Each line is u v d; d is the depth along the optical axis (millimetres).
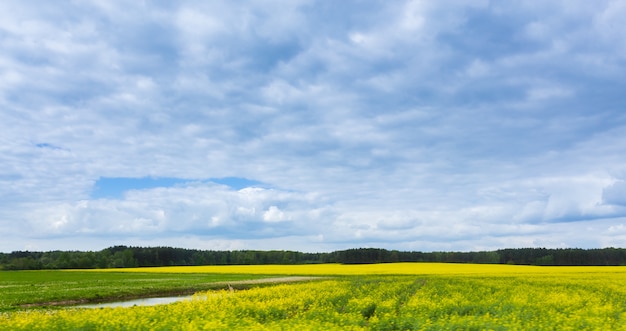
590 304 21906
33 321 15320
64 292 40594
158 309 18984
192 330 13375
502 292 28875
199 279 59719
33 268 131000
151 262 139500
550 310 18781
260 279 58375
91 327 14383
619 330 14000
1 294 38469
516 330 14055
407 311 18797
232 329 13883
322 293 27219
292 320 16391
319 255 152250
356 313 18266
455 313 18547
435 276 55000
